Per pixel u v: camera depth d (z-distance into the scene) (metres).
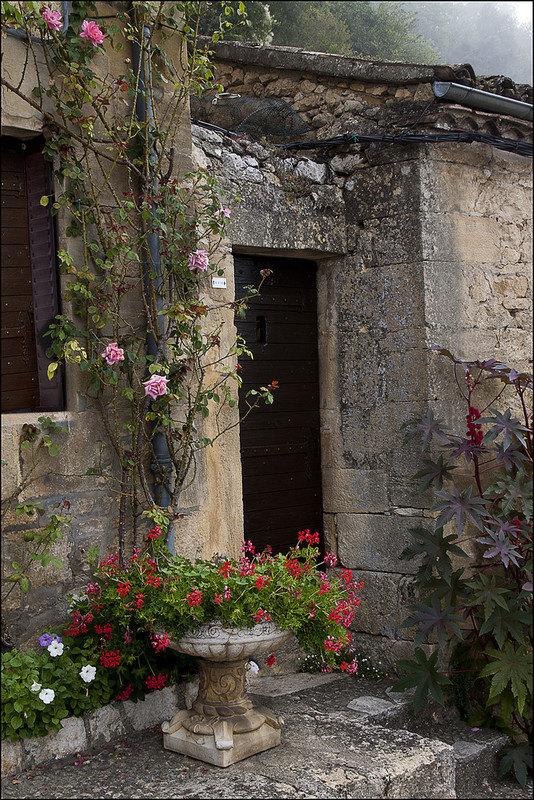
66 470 3.50
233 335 4.33
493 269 4.97
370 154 4.82
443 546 4.29
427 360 4.57
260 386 4.75
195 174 3.86
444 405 4.63
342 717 3.88
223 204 4.27
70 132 3.46
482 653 4.46
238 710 3.29
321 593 3.23
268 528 4.77
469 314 4.82
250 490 4.68
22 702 3.06
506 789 4.16
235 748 3.20
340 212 4.93
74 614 3.43
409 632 4.59
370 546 4.82
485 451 4.34
